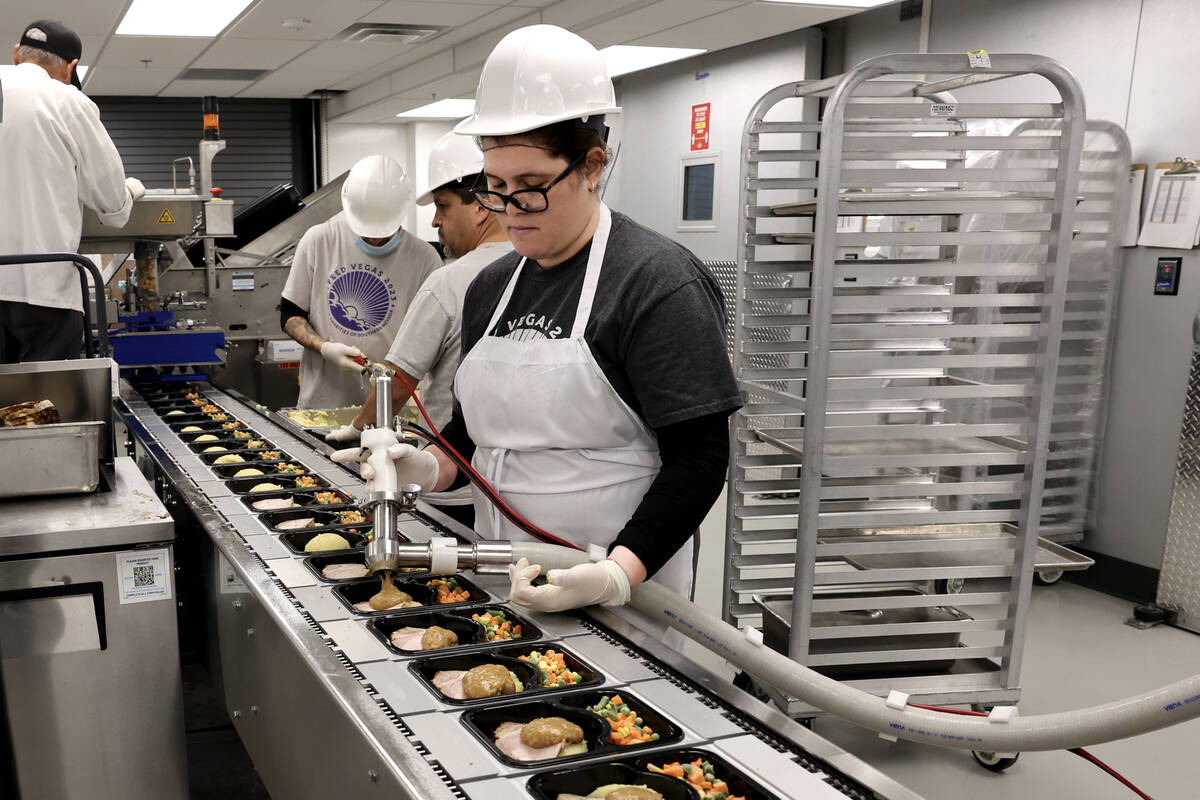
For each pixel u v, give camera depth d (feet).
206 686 10.12
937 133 10.12
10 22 21.18
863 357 8.98
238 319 14.73
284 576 5.55
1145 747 9.99
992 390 9.10
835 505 10.68
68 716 6.59
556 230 4.80
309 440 9.71
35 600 6.36
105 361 8.00
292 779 5.07
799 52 20.94
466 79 26.25
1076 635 13.03
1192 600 13.15
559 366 4.93
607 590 4.56
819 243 8.54
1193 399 12.87
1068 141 8.64
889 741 10.02
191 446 9.45
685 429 4.74
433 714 3.93
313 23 21.89
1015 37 16.43
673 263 4.75
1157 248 14.08
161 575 6.66
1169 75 13.88
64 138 10.85
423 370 8.45
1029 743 3.91
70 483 7.06
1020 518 9.34
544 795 3.34
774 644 9.94
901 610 10.18
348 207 11.51
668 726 3.88
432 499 8.43
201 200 12.76
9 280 10.96
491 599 5.24
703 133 24.31
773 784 3.43
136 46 24.04
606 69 4.77
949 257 11.13
